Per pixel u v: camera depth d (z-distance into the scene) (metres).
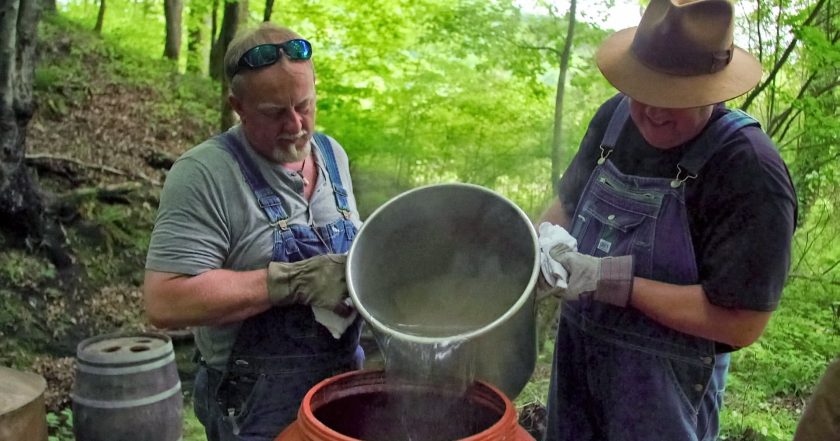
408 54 7.09
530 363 1.86
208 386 2.30
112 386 3.88
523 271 1.82
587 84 6.54
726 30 1.79
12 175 6.14
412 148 6.80
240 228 2.11
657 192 1.98
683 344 1.98
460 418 1.77
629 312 2.04
